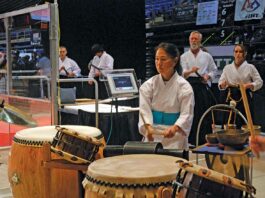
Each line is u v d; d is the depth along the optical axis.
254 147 1.69
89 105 4.68
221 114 4.78
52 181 2.35
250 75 4.81
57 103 3.96
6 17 4.79
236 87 4.79
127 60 9.26
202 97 5.01
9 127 4.68
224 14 6.74
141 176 1.66
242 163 2.19
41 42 4.08
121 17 9.09
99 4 8.89
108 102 4.98
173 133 2.55
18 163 2.49
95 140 2.12
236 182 1.46
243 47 4.86
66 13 8.61
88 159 2.09
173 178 1.69
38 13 4.07
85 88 6.60
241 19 6.48
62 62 7.03
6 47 4.89
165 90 2.69
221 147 2.03
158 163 1.86
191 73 5.07
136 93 4.21
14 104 4.75
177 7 7.49
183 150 2.05
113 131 4.16
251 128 1.70
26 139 2.46
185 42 7.41
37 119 4.23
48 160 2.15
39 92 4.18
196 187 1.46
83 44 8.89
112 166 1.81
